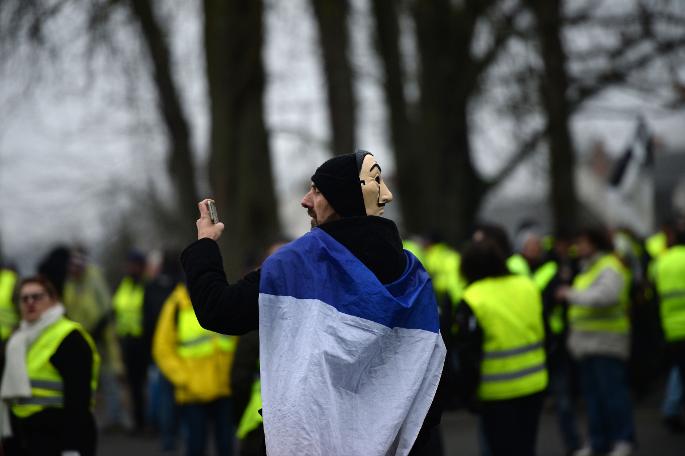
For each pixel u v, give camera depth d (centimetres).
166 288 3002
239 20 3519
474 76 4347
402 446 807
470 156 4812
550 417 3066
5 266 2564
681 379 2405
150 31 3947
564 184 4225
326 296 791
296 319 784
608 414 2278
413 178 4388
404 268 834
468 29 4316
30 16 3578
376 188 842
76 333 1358
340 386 784
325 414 767
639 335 2817
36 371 1339
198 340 2036
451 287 2775
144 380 3309
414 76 4944
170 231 9162
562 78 4109
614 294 2189
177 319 2052
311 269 796
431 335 820
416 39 4425
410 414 809
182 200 4250
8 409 1357
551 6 4003
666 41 3972
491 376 1543
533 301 1570
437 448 1352
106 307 3064
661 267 2406
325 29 3628
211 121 3494
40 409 1339
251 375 1495
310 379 768
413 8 4391
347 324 785
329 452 766
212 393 2020
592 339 2259
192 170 4259
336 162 844
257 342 1488
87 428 1335
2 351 1379
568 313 2309
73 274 3000
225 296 798
